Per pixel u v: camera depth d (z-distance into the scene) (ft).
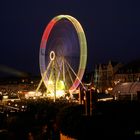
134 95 121.49
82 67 196.65
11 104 186.39
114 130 69.41
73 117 77.51
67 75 202.28
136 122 70.59
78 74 196.54
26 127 97.30
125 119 71.15
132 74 442.91
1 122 111.75
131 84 199.93
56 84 197.98
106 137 69.41
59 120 84.48
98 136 70.08
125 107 77.20
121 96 134.31
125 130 69.15
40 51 204.03
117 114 73.61
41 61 204.44
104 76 476.95
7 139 89.56
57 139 86.33
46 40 204.23
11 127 100.78
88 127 71.82
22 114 130.62
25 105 163.94
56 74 199.41
